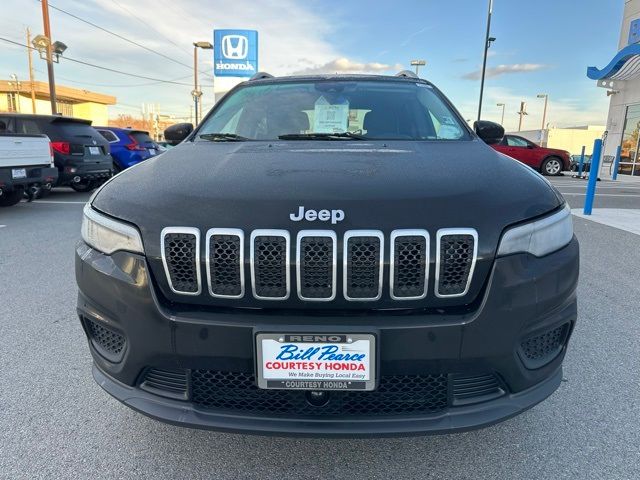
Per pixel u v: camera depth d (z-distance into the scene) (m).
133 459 2.03
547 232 1.79
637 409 2.37
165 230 1.68
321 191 1.75
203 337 1.65
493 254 1.66
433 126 2.80
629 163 17.05
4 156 7.18
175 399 1.75
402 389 1.70
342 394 1.69
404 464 2.00
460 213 1.67
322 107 2.96
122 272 1.75
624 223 7.12
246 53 21.38
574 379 2.65
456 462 2.01
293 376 1.64
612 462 2.00
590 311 3.61
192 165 2.13
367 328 1.59
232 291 1.65
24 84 45.09
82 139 9.77
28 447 2.09
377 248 1.61
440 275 1.63
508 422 2.28
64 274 4.45
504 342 1.67
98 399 2.46
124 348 1.80
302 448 2.11
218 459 2.03
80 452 2.06
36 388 2.55
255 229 1.62
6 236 6.07
